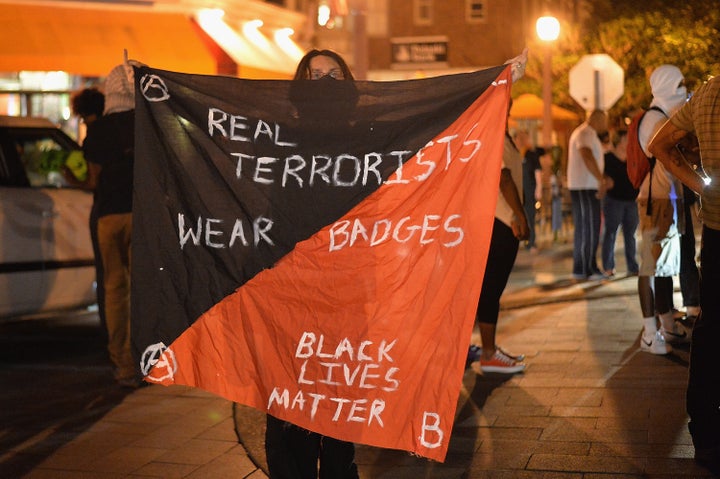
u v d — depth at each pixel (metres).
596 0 25.75
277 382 4.01
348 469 4.25
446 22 33.03
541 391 6.45
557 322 9.14
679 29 20.34
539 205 20.41
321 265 3.96
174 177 4.14
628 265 12.59
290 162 4.01
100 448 5.66
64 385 7.34
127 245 7.39
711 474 4.71
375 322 3.88
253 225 4.04
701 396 4.89
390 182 3.89
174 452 5.54
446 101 3.85
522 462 5.04
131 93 7.38
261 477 5.05
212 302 4.07
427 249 3.84
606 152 12.30
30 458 5.50
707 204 4.87
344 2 10.12
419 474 4.96
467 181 3.80
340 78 4.19
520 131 17.09
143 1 13.88
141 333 4.14
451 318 3.79
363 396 3.89
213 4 14.43
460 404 6.23
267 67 14.38
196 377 4.11
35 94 18.08
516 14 32.69
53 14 13.95
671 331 7.79
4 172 8.41
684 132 4.96
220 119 4.09
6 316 8.13
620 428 5.52
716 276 4.83
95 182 7.44
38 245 8.34
